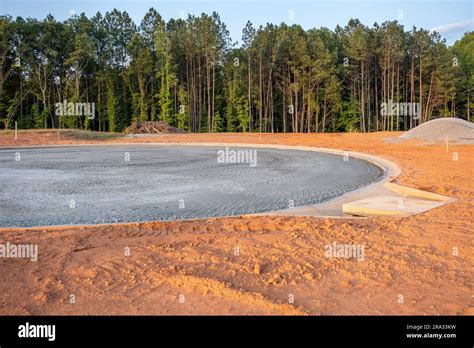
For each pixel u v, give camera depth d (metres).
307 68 61.94
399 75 68.06
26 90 60.50
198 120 63.94
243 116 62.09
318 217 7.51
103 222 7.66
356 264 4.98
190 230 6.72
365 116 66.50
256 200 9.73
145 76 64.19
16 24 57.94
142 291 4.31
